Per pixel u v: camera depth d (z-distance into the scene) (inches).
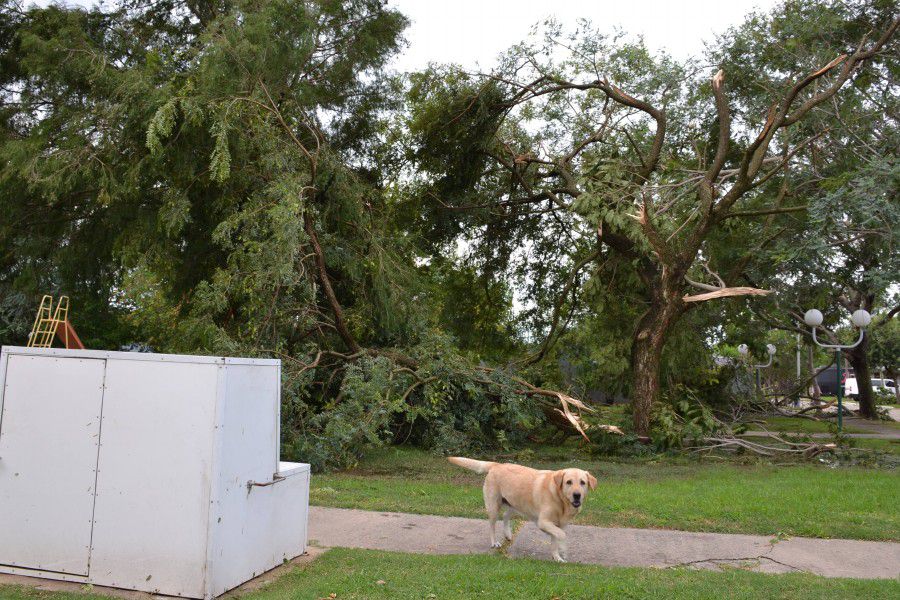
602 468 512.1
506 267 925.2
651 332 627.2
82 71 580.4
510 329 964.6
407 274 652.1
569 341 823.7
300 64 609.9
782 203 708.0
